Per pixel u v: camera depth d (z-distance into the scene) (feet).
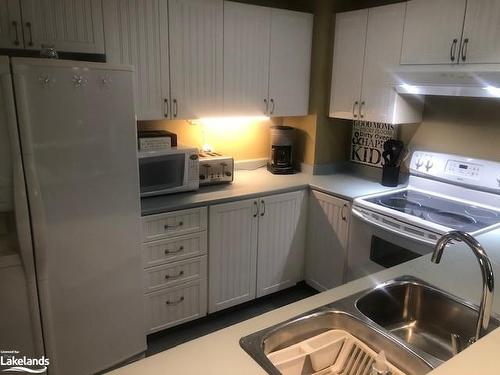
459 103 8.75
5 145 5.66
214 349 3.58
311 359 4.01
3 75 5.43
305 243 10.28
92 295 6.89
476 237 6.73
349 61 9.73
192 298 8.68
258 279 9.62
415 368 3.64
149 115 8.21
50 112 5.88
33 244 6.09
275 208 9.43
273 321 4.04
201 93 8.78
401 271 5.31
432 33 7.85
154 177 8.20
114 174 6.68
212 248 8.64
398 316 5.04
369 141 10.70
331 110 10.41
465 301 4.57
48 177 6.05
